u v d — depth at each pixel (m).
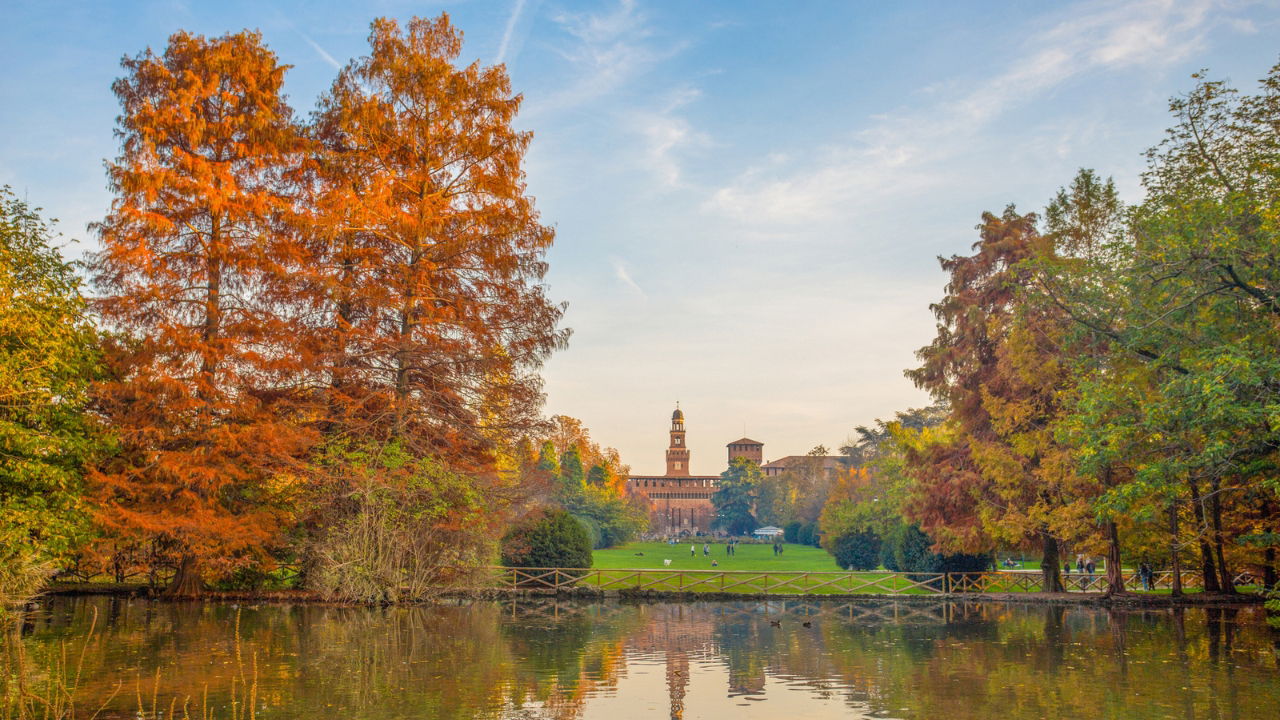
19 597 18.12
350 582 23.11
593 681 12.72
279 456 22.80
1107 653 15.59
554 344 26.67
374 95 25.38
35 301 18.98
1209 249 17.22
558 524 29.59
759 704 11.20
